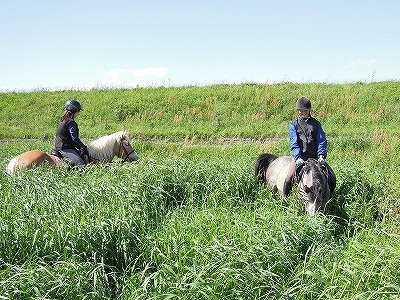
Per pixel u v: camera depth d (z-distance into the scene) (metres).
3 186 8.12
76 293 4.91
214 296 4.70
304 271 5.15
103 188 7.79
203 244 5.87
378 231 6.87
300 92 26.92
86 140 21.80
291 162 8.20
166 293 4.68
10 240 5.70
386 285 4.72
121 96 28.34
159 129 23.28
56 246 5.81
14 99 29.58
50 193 7.41
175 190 8.60
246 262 5.16
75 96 29.28
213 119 24.00
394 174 10.43
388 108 23.81
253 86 28.94
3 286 4.66
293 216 6.84
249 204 8.41
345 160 11.98
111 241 6.14
